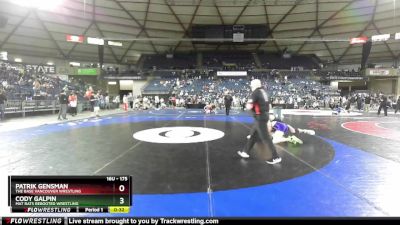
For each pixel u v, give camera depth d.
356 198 3.81
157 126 12.64
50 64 39.72
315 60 46.72
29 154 6.59
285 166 5.46
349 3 31.88
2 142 8.33
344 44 41.69
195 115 19.80
